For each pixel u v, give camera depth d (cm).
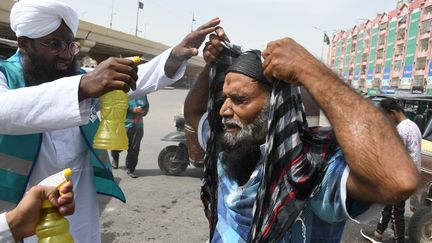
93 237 211
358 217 129
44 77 189
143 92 212
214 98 173
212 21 187
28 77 187
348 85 124
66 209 124
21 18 176
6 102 149
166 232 447
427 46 5022
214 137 172
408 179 107
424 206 448
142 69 210
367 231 480
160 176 686
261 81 148
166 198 564
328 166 130
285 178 133
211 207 173
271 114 136
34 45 181
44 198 123
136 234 439
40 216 124
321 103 120
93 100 176
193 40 195
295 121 134
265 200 135
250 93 148
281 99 135
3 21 2380
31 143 182
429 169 464
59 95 147
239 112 151
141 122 670
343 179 123
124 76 145
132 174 674
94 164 207
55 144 192
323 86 119
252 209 147
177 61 203
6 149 177
